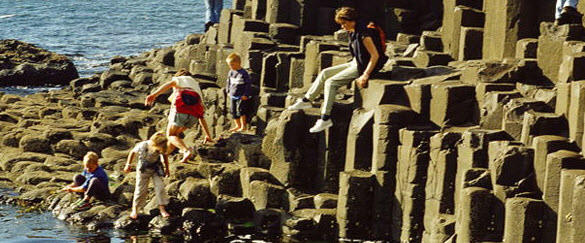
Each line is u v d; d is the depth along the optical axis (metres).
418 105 13.46
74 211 14.38
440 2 19.42
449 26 16.23
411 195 12.96
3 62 32.03
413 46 16.84
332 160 14.24
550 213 11.45
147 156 13.95
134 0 78.06
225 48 20.05
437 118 13.33
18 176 16.52
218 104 17.62
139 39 49.09
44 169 16.59
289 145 14.41
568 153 11.49
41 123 19.73
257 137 15.40
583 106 11.66
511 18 14.94
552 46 13.44
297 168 14.46
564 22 13.70
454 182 12.62
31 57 32.66
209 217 13.99
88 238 13.27
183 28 56.69
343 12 13.70
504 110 12.63
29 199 15.20
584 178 10.73
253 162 14.92
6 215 14.45
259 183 14.20
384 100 13.73
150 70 24.11
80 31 53.53
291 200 14.06
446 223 12.34
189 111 15.06
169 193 14.48
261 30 20.19
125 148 17.97
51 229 13.71
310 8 20.17
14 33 52.81
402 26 19.55
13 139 18.31
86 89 24.09
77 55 40.91
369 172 13.62
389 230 13.46
